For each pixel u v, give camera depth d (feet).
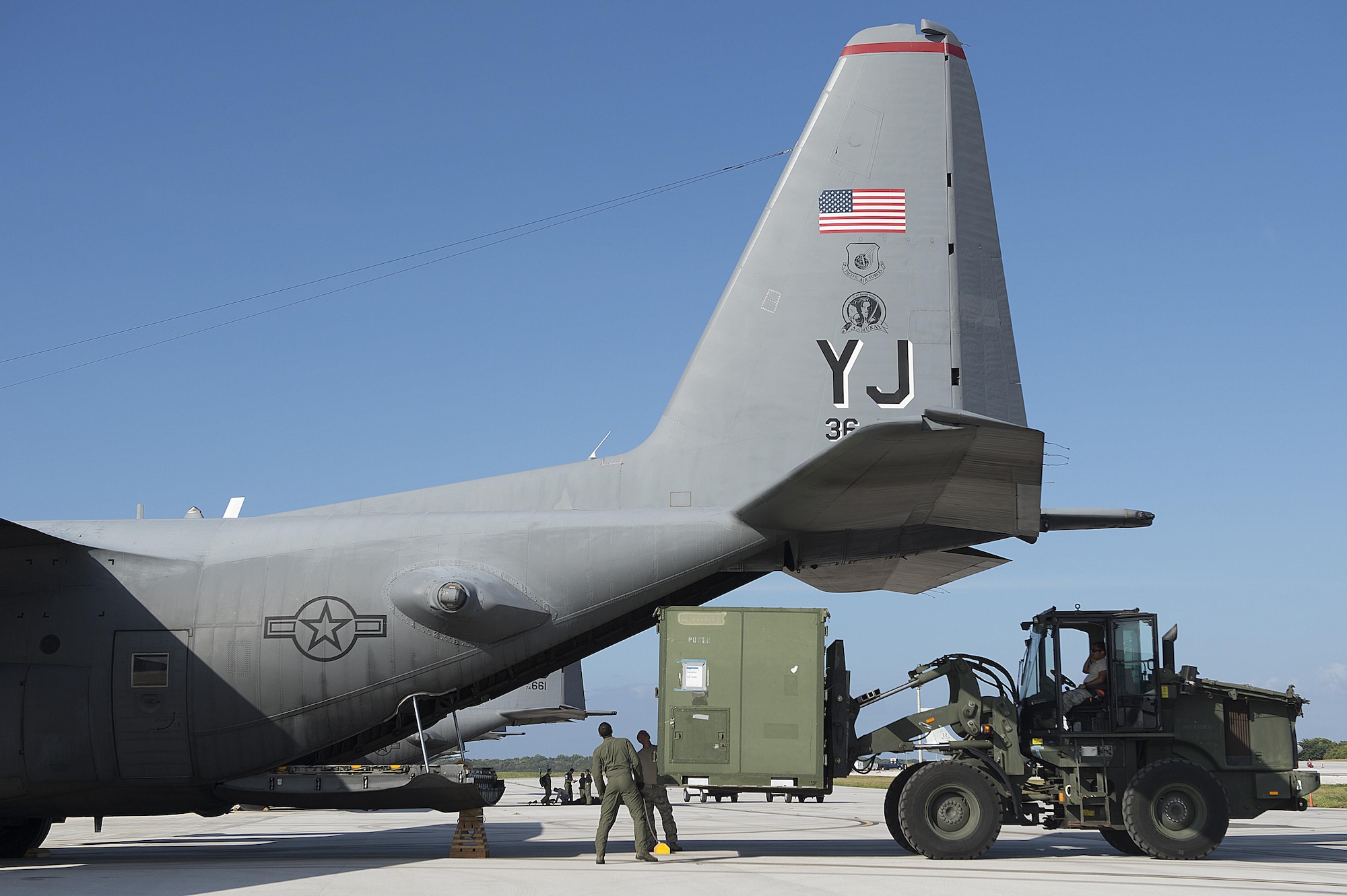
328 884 28.78
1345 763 154.81
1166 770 36.27
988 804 35.37
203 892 27.09
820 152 37.99
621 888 27.86
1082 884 28.73
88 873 31.99
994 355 36.94
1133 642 37.70
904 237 37.35
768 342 37.17
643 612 37.93
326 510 38.22
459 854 37.40
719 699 35.01
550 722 101.45
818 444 36.40
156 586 35.63
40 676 34.81
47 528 37.17
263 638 35.06
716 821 68.23
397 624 34.99
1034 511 33.96
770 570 37.42
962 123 38.17
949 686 38.29
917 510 34.19
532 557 35.58
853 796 112.27
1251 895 26.61
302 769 35.50
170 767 34.86
